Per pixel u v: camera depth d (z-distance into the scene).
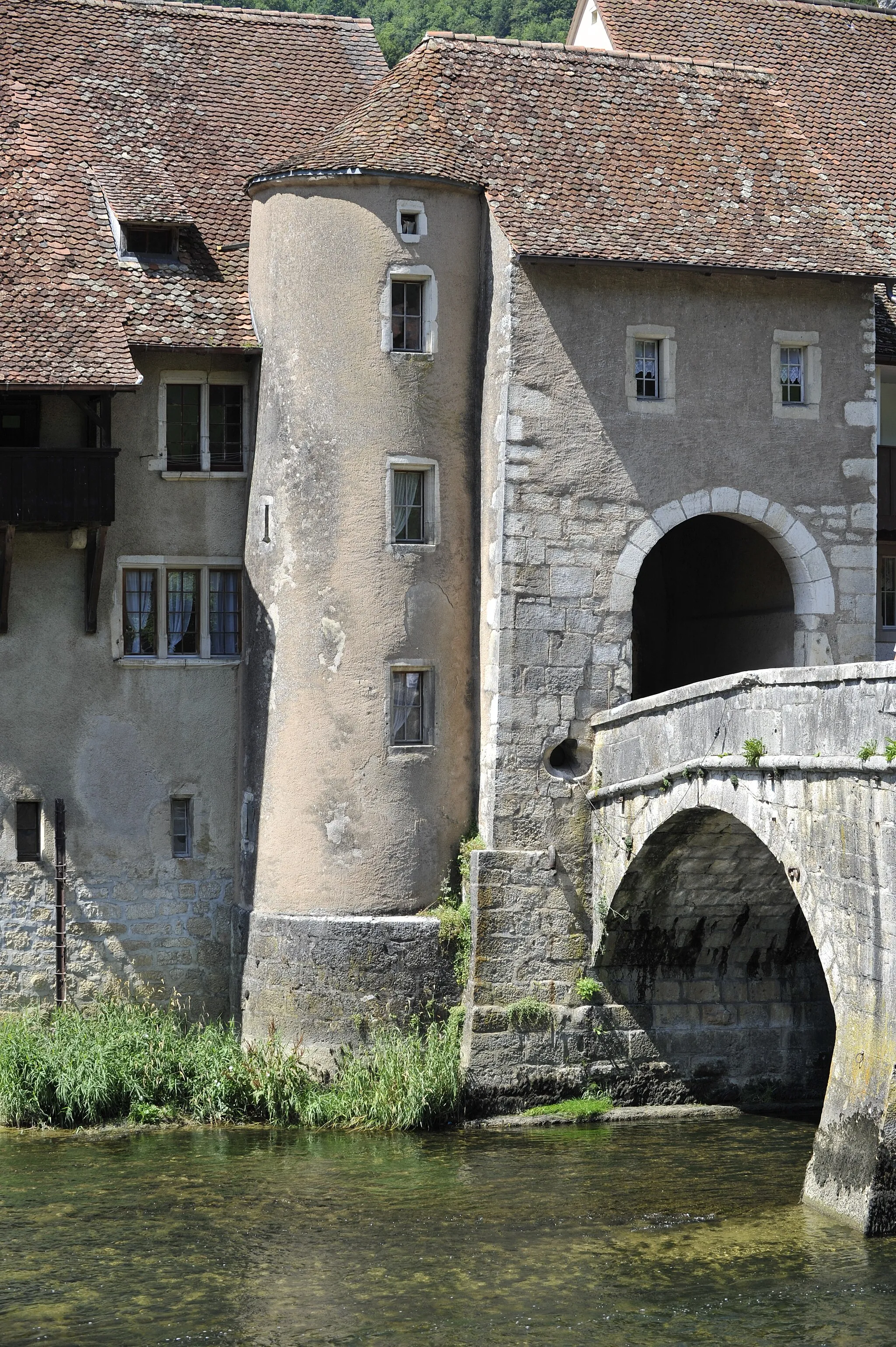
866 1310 26.70
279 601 40.00
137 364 41.22
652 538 39.56
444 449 39.75
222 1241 30.17
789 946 39.69
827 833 29.81
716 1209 31.36
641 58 43.28
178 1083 37.84
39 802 40.81
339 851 39.09
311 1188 32.97
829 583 40.78
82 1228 30.84
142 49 46.25
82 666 41.03
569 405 39.19
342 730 39.19
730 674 43.50
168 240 42.28
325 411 39.47
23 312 39.50
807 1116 38.72
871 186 46.16
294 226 39.84
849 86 49.19
